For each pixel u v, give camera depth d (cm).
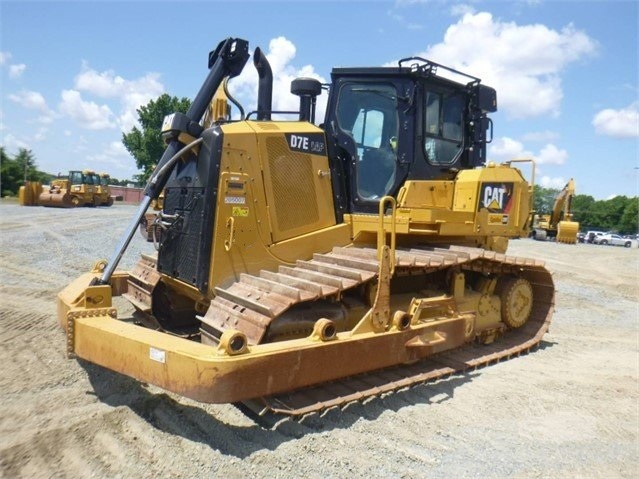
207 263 402
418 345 419
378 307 395
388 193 486
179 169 459
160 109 4262
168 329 515
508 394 443
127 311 603
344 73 487
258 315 353
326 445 324
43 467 278
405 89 480
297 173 451
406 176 479
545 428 380
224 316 375
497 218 550
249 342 340
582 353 599
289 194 445
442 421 378
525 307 614
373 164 490
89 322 368
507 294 586
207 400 298
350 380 409
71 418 334
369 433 348
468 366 495
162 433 322
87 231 1532
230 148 412
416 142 482
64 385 390
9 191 5331
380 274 393
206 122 584
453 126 545
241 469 289
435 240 536
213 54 491
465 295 541
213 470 286
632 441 368
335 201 478
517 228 587
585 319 811
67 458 288
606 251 2252
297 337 396
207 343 381
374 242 491
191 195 431
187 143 447
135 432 321
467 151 560
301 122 475
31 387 384
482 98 559
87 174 3133
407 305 477
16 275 827
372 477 292
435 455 325
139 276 542
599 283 1269
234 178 411
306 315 402
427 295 500
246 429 338
